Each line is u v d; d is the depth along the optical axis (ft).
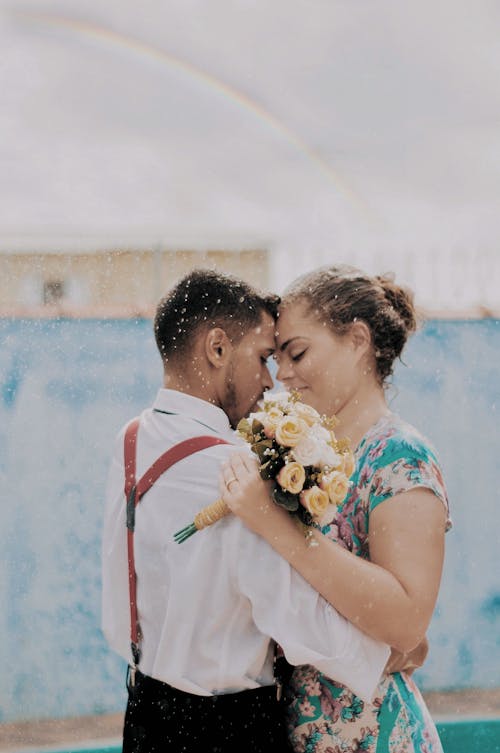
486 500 19.02
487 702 18.35
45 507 18.21
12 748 16.70
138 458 7.18
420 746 7.21
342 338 7.72
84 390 18.33
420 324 8.48
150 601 6.97
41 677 18.11
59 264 19.83
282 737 6.95
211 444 6.93
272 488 6.59
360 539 7.27
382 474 7.13
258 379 7.48
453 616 18.95
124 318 18.42
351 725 7.06
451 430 18.93
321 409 7.81
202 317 7.23
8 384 18.24
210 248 18.95
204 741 6.70
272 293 7.82
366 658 6.69
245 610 6.74
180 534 6.76
